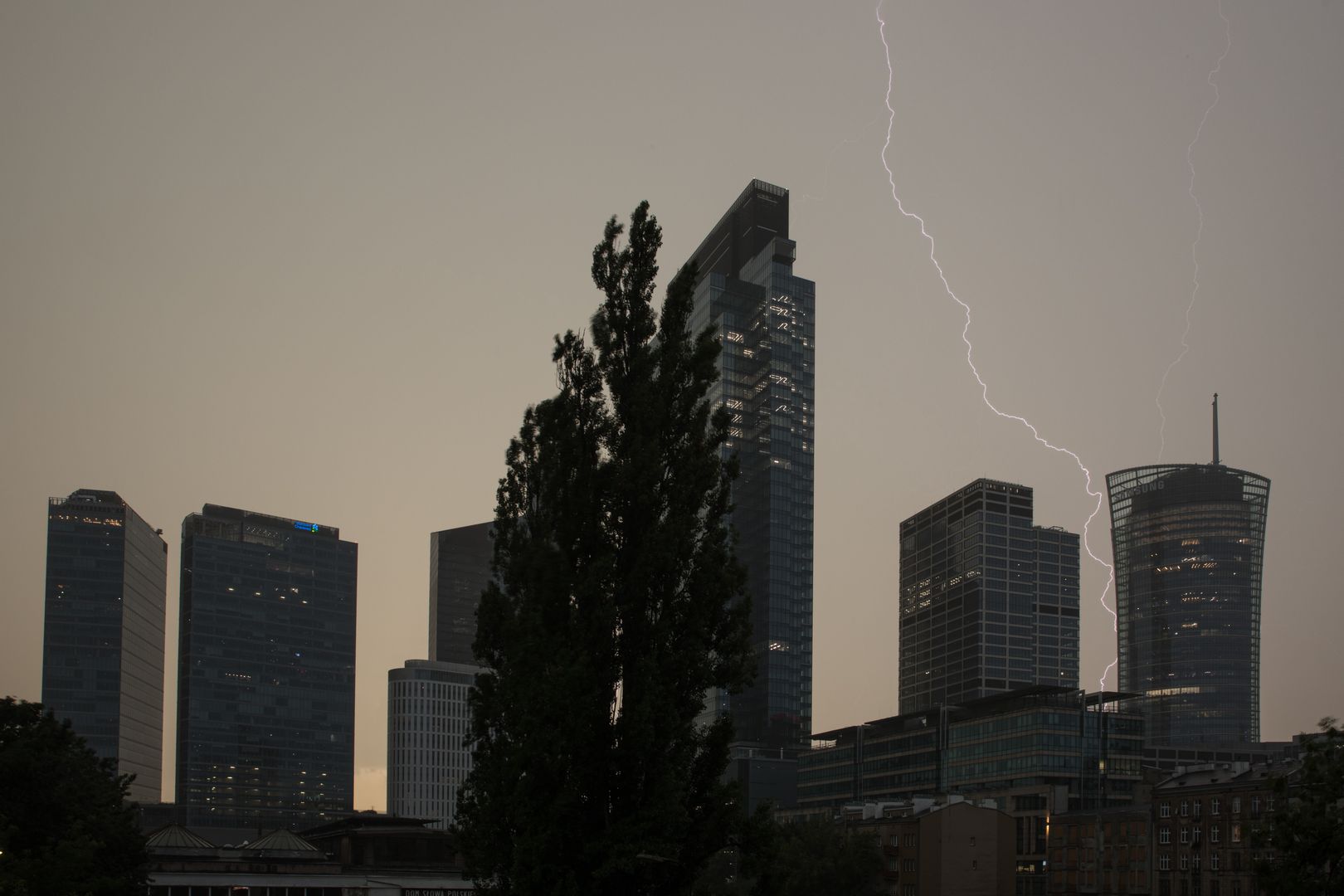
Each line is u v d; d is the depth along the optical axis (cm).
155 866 12688
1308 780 5869
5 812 7744
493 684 5834
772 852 5312
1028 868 19825
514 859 5081
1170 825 15175
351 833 14312
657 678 5272
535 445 6097
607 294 5991
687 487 5584
